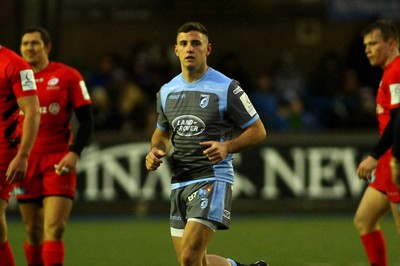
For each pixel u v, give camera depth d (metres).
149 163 25.83
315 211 53.72
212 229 25.20
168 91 26.22
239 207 53.38
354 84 64.44
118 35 72.31
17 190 30.56
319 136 53.88
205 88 25.73
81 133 30.45
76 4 71.69
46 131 30.31
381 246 30.30
